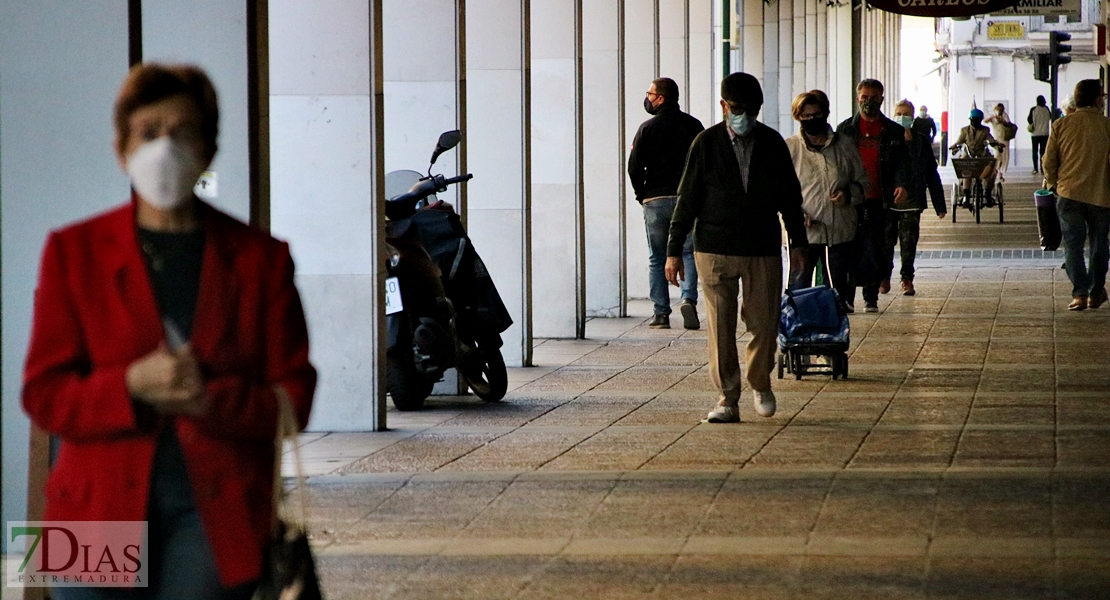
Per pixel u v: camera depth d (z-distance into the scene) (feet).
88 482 28.63
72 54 59.11
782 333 103.55
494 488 68.08
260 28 72.69
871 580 50.85
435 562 54.80
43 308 28.76
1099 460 71.77
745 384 103.50
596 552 55.72
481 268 95.71
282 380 29.76
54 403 28.09
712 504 63.62
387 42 105.60
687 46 178.40
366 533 59.67
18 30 59.00
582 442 80.48
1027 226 268.00
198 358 28.91
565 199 133.59
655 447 78.28
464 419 90.17
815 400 94.17
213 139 29.35
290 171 87.71
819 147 123.24
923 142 161.79
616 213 152.35
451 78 105.29
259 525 29.22
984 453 74.38
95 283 28.81
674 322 148.77
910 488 65.87
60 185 59.21
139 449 28.58
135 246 28.96
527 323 115.44
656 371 111.55
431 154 105.50
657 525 59.98
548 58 134.51
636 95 166.91
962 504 62.44
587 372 111.96
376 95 87.40
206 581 28.99
